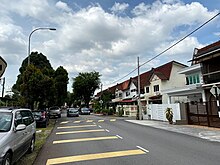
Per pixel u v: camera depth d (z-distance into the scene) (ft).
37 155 30.45
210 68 81.92
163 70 146.72
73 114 133.28
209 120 61.77
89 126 69.21
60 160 27.63
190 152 30.68
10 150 20.67
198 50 101.45
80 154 30.53
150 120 92.63
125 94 202.59
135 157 27.99
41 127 69.62
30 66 79.41
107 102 189.06
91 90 256.32
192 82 102.89
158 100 138.72
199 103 66.23
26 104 72.95
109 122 84.17
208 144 36.91
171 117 72.49
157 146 35.27
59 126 72.43
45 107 104.78
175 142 38.93
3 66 24.84
